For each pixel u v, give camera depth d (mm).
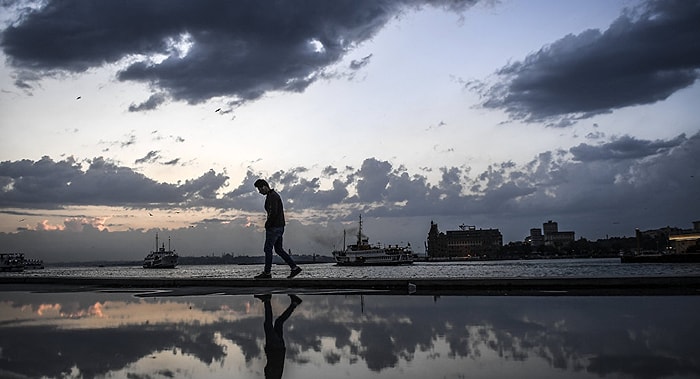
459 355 4145
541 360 3895
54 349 4555
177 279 14125
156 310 7723
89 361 4043
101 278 14992
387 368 3740
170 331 5582
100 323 6258
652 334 4918
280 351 4418
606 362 3773
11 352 4418
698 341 4523
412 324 5914
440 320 6199
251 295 10555
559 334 5023
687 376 3334
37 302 9328
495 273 79500
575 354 4082
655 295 8938
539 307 7379
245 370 3730
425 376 3486
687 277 10570
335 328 5703
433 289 11367
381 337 5070
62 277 15664
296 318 6605
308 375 3566
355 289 11875
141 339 5074
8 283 16188
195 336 5238
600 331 5145
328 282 12672
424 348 4465
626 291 9891
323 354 4277
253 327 5844
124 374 3621
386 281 12000
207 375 3590
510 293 10000
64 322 6375
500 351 4270
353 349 4473
